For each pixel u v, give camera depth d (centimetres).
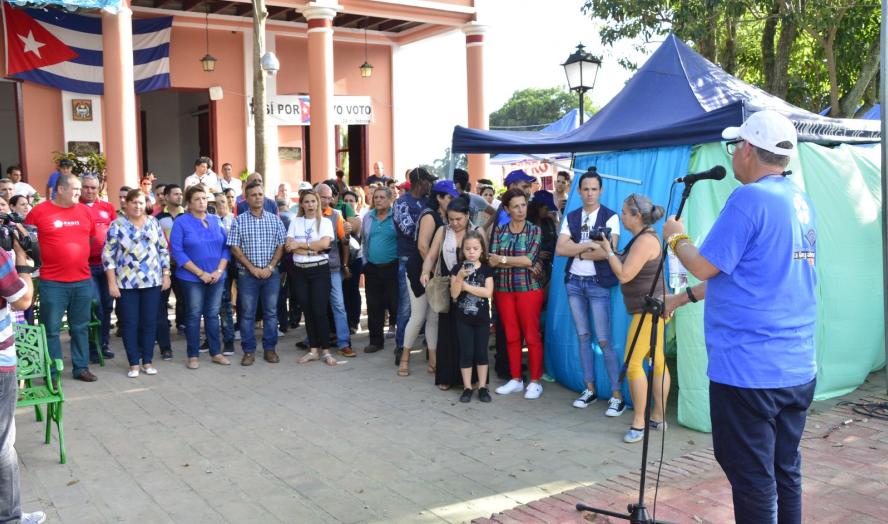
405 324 750
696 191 551
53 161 1384
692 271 303
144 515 413
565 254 591
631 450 504
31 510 420
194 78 1534
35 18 1341
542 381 684
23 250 416
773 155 296
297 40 1633
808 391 297
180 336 901
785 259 287
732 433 295
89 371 711
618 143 590
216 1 1457
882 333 652
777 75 1222
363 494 438
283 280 894
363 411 600
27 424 572
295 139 1653
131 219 704
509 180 790
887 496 414
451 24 1568
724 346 294
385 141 1775
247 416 590
